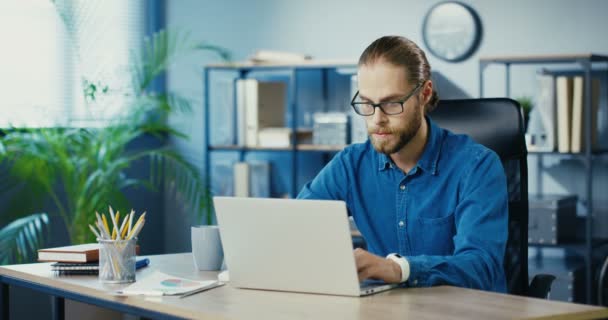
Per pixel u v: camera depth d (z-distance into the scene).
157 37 4.64
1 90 3.98
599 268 3.56
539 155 3.83
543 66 3.81
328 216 1.55
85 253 1.88
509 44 3.87
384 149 1.84
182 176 4.27
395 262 1.63
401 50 1.82
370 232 2.05
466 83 3.96
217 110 4.52
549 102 3.53
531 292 2.00
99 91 4.31
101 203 3.72
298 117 4.40
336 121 3.93
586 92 3.46
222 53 4.16
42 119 4.08
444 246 1.94
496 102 2.19
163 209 4.74
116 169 3.92
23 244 3.59
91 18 4.34
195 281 1.73
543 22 3.81
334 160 2.14
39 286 1.86
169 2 4.71
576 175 3.78
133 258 1.78
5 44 4.01
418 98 1.85
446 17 3.97
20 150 3.69
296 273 1.61
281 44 4.43
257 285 1.66
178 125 4.69
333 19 4.28
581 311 1.40
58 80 4.20
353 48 4.23
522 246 2.14
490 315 1.36
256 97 4.11
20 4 4.07
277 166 4.48
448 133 2.00
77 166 3.87
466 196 1.87
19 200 3.84
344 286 1.56
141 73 4.51
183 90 4.70
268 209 1.61
